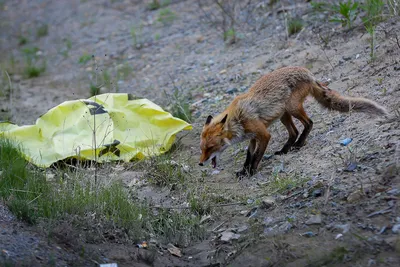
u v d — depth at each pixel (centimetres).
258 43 1878
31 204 1000
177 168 1226
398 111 1101
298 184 1012
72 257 840
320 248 812
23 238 860
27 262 788
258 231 907
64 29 2772
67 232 898
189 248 927
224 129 1117
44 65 2309
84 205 1009
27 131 1316
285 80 1162
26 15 3083
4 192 1028
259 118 1141
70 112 1357
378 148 1021
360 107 1131
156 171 1207
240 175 1152
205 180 1177
